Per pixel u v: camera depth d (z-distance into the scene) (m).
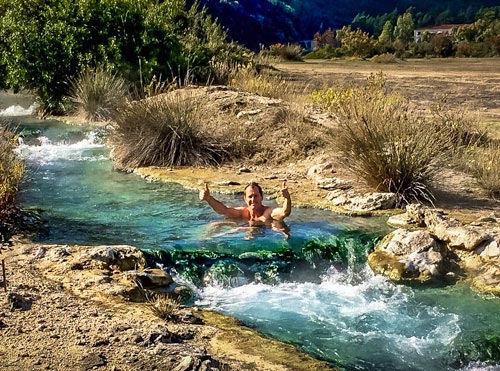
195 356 4.84
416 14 139.75
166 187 10.05
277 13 111.94
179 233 7.78
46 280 6.25
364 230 8.02
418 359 5.40
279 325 5.94
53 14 18.27
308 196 9.42
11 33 18.34
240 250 7.24
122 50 18.44
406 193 9.20
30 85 17.77
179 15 24.19
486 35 65.69
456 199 9.40
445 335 5.81
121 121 12.14
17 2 18.45
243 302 6.43
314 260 7.26
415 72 31.61
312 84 21.67
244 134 12.12
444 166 10.20
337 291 6.74
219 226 8.06
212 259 7.02
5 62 18.11
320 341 5.66
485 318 6.14
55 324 5.30
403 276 6.98
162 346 5.02
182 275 6.82
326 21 125.38
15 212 8.17
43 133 14.34
